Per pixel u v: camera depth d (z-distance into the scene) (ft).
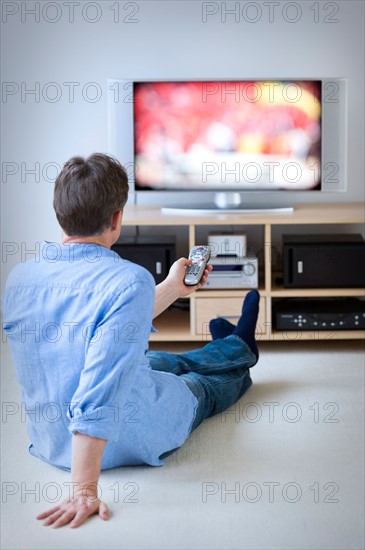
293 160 14.10
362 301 14.40
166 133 14.10
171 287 9.55
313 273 13.62
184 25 14.98
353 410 10.74
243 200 15.42
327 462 9.24
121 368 7.72
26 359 8.38
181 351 13.74
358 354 13.20
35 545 7.53
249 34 14.97
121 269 8.04
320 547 7.47
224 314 13.55
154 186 14.24
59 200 8.13
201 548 7.47
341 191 14.15
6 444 9.86
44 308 8.20
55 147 15.39
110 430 7.75
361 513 8.11
